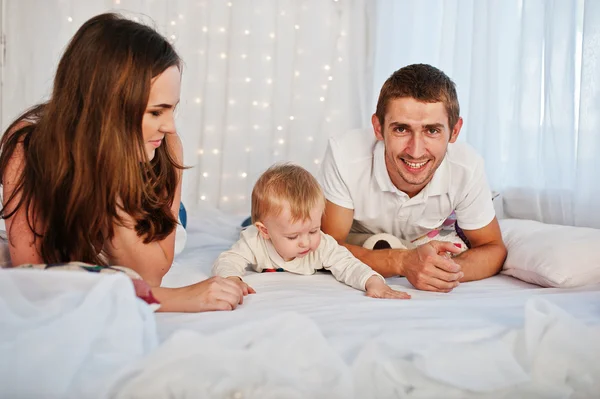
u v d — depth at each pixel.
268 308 1.27
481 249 1.81
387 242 1.84
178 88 1.27
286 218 1.57
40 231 1.26
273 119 3.27
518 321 1.14
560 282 1.57
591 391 1.02
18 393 0.81
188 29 3.15
